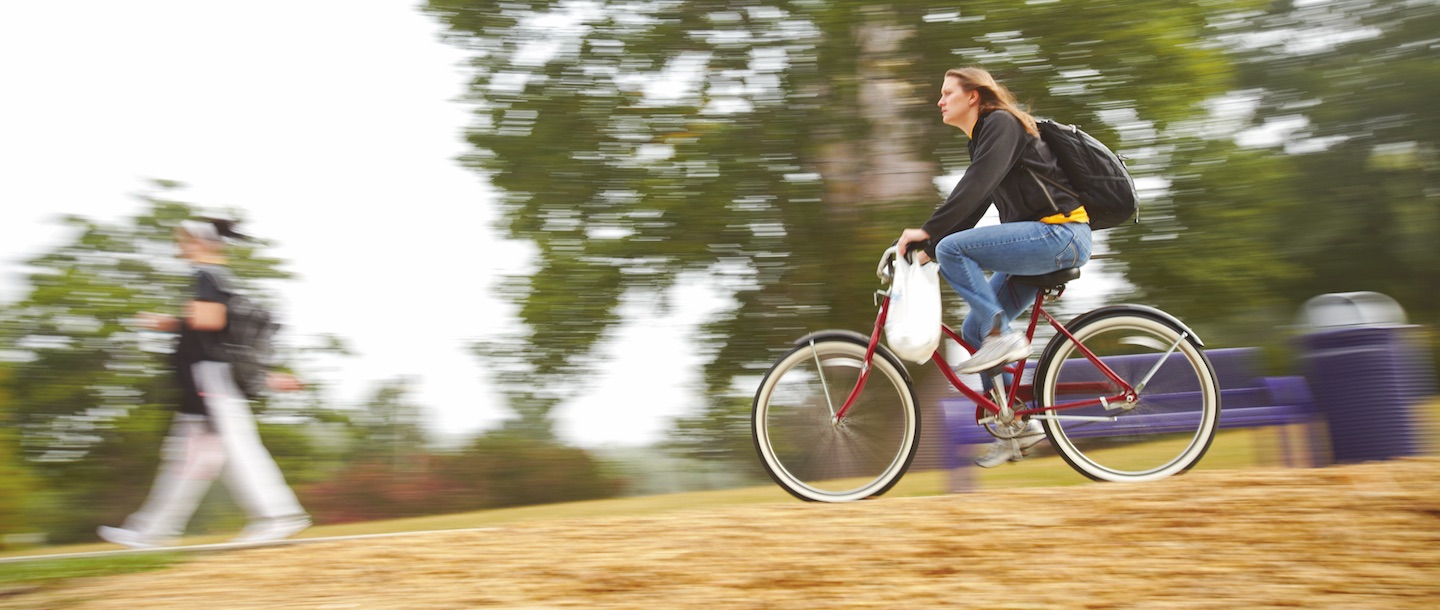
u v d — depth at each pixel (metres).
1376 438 5.59
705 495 10.20
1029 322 4.49
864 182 12.23
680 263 12.58
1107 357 4.54
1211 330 16.88
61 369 11.61
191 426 5.88
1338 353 5.70
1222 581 2.98
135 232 12.18
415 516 13.49
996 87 4.26
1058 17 11.71
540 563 3.61
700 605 3.05
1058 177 4.16
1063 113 12.06
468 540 4.12
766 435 4.50
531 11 12.90
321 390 12.53
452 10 12.85
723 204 12.16
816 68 11.96
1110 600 2.90
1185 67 12.15
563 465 14.04
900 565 3.28
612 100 12.52
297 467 12.70
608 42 12.69
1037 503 3.83
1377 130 21.53
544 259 12.95
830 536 3.62
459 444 14.05
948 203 4.08
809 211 12.16
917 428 4.48
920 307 4.23
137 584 3.89
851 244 11.83
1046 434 4.52
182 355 5.89
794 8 12.18
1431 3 21.16
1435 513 3.36
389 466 13.72
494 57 12.94
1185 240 13.00
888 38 12.13
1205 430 4.50
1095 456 4.51
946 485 5.00
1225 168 13.21
